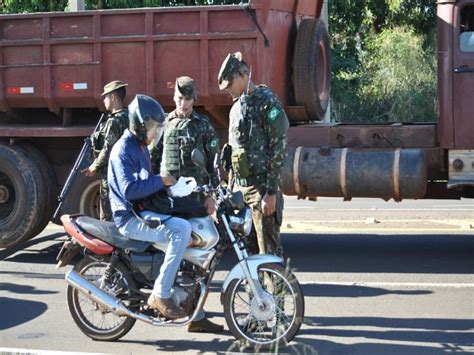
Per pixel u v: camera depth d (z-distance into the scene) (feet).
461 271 37.96
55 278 37.81
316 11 48.08
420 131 39.96
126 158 26.27
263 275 27.71
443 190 41.52
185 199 26.84
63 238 47.55
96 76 40.52
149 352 27.12
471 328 29.30
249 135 28.94
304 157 39.86
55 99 41.19
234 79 29.07
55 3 86.79
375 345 27.50
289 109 42.22
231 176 30.04
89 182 40.78
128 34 40.06
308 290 34.86
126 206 26.48
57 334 29.12
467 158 39.09
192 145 30.89
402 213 57.16
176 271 26.17
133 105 26.37
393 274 37.60
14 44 41.27
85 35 40.60
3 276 38.29
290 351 26.96
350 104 112.37
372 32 117.80
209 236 26.37
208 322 29.12
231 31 38.83
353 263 40.09
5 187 42.60
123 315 27.27
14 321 30.76
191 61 39.42
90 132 41.24
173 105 40.52
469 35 39.01
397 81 111.45
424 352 26.73
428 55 112.57
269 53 39.52
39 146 43.21
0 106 42.11
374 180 38.81
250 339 27.07
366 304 32.53
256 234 29.76
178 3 87.56
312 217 55.52
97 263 27.96
